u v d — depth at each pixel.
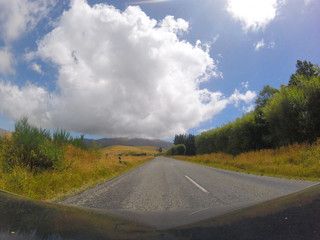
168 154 108.19
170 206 4.72
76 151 13.33
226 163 19.75
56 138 13.10
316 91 14.60
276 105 17.42
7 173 6.77
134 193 6.50
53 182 7.31
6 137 8.93
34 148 8.84
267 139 21.28
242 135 25.47
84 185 8.19
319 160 10.52
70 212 1.19
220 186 7.35
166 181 9.19
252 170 12.94
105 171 12.30
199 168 16.91
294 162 12.01
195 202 5.06
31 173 7.48
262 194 5.70
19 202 1.18
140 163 28.16
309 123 14.72
